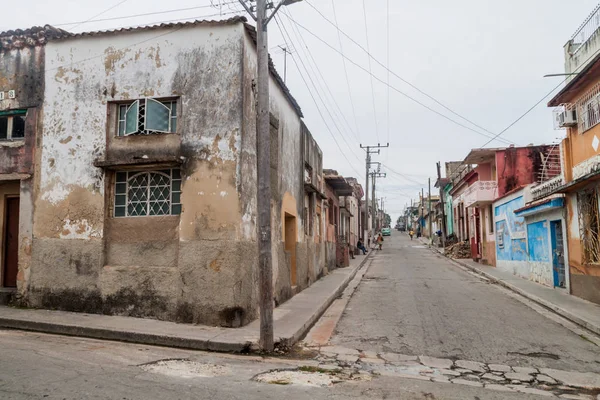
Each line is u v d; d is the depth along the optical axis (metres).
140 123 9.54
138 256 9.50
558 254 14.80
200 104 9.34
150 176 9.73
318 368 6.72
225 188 9.02
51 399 4.71
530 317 10.70
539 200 15.69
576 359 7.48
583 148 12.38
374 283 17.27
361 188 43.09
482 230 25.52
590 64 10.91
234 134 9.11
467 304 12.34
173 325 8.66
